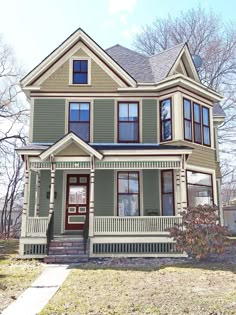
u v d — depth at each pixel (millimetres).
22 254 12078
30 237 12188
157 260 11594
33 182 14414
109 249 12453
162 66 16422
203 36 34219
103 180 14555
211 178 15422
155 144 14906
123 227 12547
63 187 14461
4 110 30250
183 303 6039
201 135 15438
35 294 6926
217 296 6496
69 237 13039
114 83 15523
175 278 8320
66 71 15562
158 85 15102
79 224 14258
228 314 5422
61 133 15008
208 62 32844
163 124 15031
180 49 16391
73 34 15578
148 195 14469
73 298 6539
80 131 15125
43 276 8844
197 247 10945
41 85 15383
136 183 14625
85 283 7883
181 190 12680
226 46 32969
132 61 17828
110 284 7719
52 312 5633
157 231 12547
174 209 13883
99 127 15172
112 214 14289
